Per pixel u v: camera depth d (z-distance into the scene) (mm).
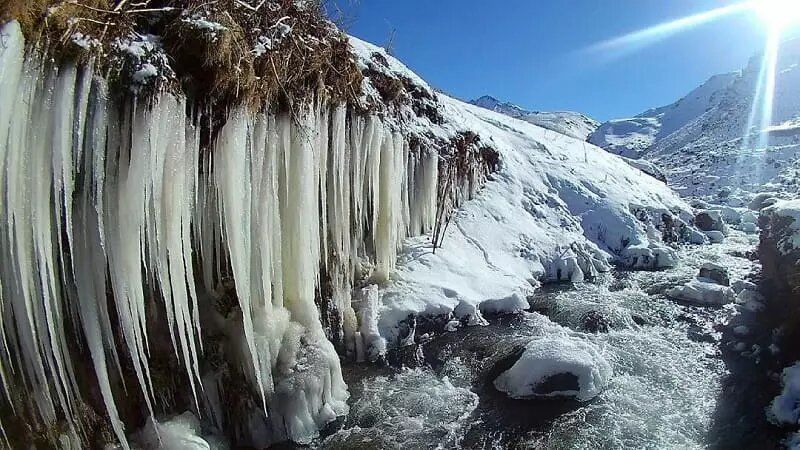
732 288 11070
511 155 16188
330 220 7816
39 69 3959
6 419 4098
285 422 5875
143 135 4582
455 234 11516
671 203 17531
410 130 10836
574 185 15766
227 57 5242
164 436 5020
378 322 8203
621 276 12578
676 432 6285
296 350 6172
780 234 9648
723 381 7477
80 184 4316
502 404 6836
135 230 4594
